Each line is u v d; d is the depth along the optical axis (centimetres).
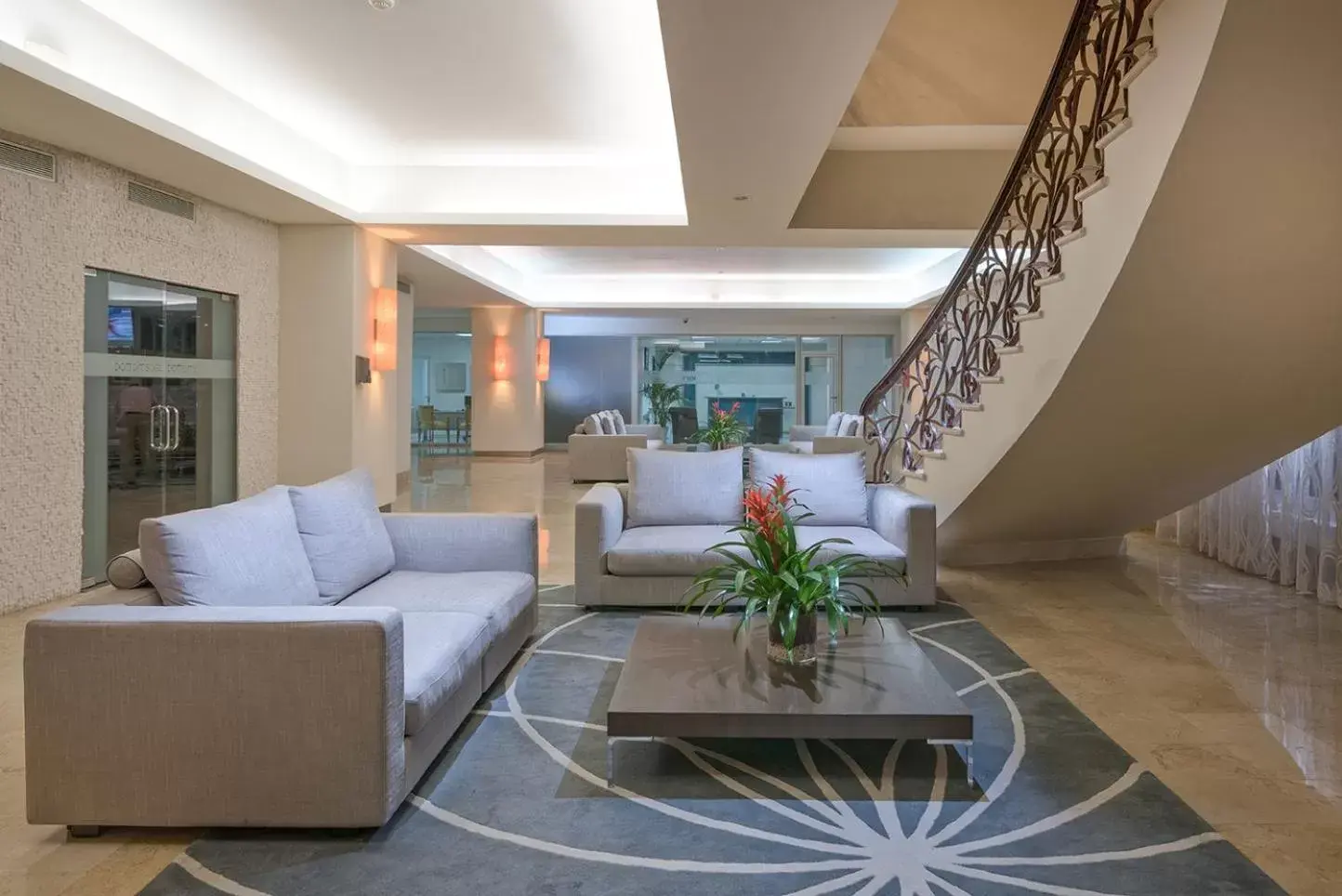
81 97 426
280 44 507
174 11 469
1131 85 336
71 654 233
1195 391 425
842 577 425
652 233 761
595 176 735
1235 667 392
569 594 530
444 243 810
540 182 738
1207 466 513
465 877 221
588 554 482
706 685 291
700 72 405
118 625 233
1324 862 228
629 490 549
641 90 572
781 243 788
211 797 235
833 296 1433
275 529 316
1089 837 242
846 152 713
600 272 1387
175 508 625
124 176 559
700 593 364
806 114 461
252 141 603
